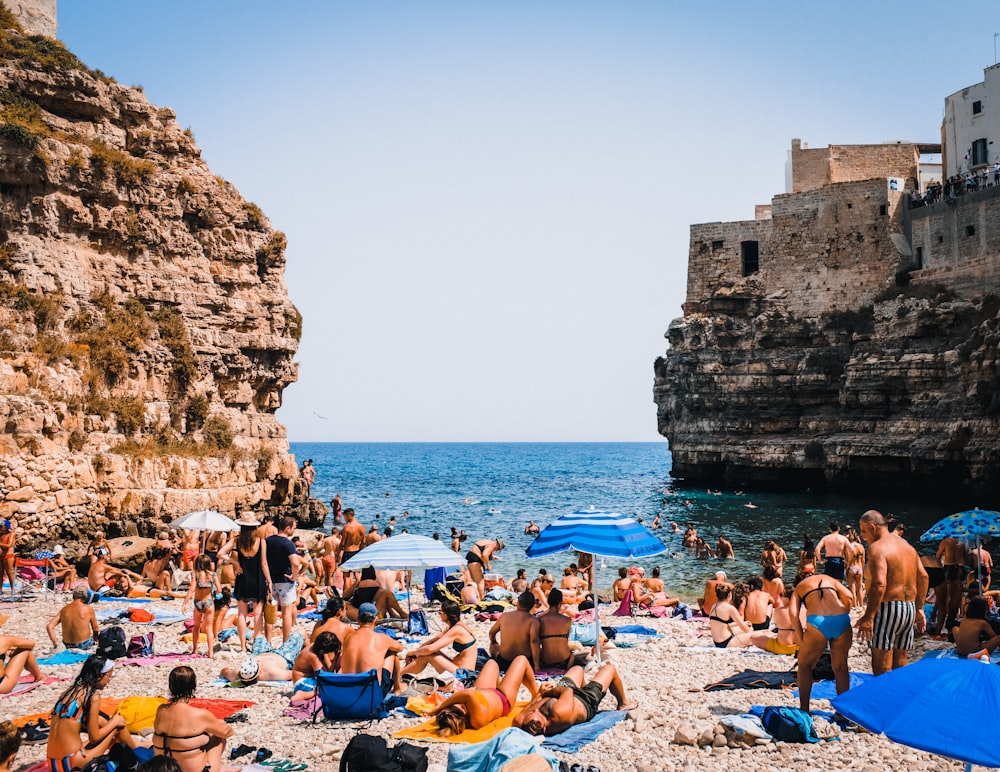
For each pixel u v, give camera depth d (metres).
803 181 80.44
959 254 66.69
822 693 13.93
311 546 37.50
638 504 68.94
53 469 30.95
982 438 56.22
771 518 56.62
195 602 18.12
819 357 72.88
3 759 10.62
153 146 42.75
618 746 11.73
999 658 14.44
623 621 23.55
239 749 11.98
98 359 36.47
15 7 41.94
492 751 10.66
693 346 78.25
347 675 13.30
